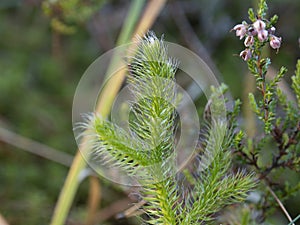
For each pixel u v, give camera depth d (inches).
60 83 20.5
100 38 20.3
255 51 8.8
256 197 11.5
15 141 17.5
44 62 20.9
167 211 8.6
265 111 9.4
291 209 14.8
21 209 16.0
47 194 16.8
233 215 11.0
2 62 20.7
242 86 18.4
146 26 13.6
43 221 15.8
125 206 14.6
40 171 17.4
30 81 20.5
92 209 14.3
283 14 20.6
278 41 8.4
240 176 9.1
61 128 18.8
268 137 10.7
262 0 8.4
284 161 10.1
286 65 19.2
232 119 9.9
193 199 9.6
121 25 20.9
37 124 18.8
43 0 18.3
